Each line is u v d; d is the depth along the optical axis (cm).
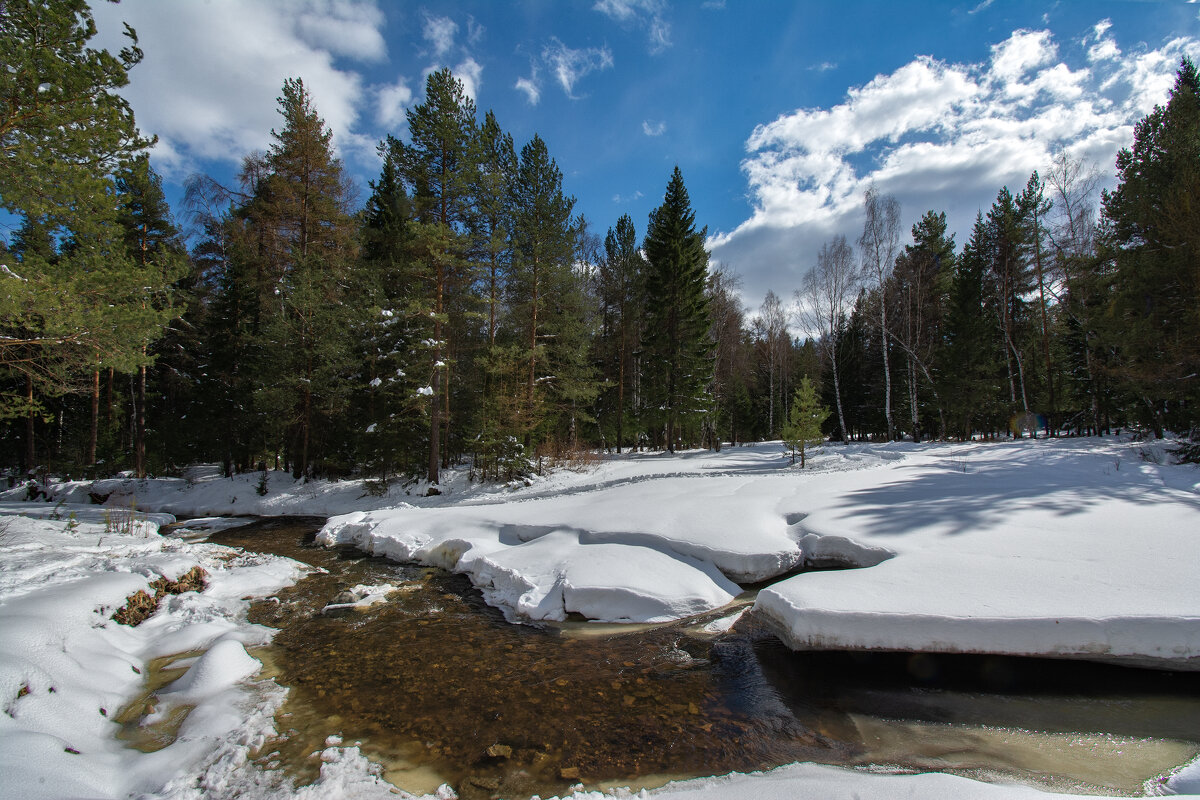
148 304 751
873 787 284
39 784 289
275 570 889
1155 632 400
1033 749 343
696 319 2406
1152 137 1584
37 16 564
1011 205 2456
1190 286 1154
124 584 630
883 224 2369
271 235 1980
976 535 624
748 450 2442
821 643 473
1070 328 2295
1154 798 284
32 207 586
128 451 2272
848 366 3622
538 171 1842
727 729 388
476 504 1359
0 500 1822
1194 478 900
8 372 713
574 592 656
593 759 357
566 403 2152
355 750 371
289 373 1742
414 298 1672
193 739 384
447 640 594
